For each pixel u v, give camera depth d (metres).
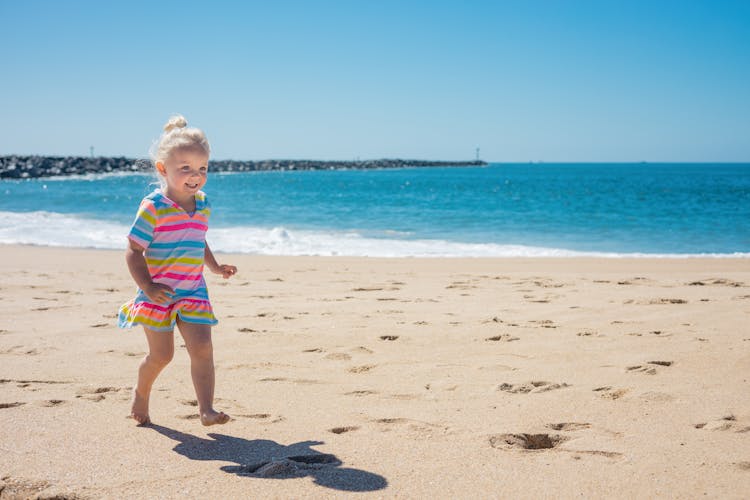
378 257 11.64
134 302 2.90
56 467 2.41
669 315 5.59
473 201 30.95
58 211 23.20
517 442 2.75
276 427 2.91
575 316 5.61
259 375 3.80
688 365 3.96
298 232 16.70
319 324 5.27
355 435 2.80
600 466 2.45
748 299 6.42
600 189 46.88
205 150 2.89
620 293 6.96
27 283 7.55
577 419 3.02
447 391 3.49
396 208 25.95
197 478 2.32
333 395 3.42
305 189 48.97
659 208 25.25
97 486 2.24
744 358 4.09
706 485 2.27
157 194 2.87
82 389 3.45
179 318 2.86
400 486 2.27
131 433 2.79
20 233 14.78
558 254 12.48
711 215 21.75
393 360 4.17
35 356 4.17
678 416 3.04
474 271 9.38
